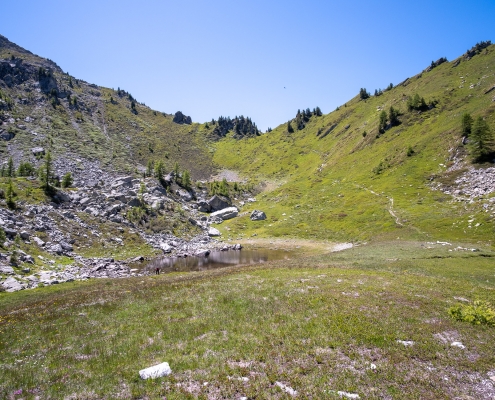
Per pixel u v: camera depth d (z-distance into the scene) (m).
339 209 105.69
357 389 10.84
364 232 81.69
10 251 50.03
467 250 45.72
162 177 152.38
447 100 143.75
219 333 16.53
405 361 12.66
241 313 19.45
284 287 25.52
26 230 60.09
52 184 89.31
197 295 24.94
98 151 193.88
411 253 46.56
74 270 53.62
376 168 123.38
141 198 108.12
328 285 25.08
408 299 20.55
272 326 16.91
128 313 21.47
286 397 10.41
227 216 131.62
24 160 148.25
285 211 125.88
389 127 153.38
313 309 19.20
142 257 70.31
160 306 22.56
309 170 185.00
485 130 88.69
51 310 24.59
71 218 75.25
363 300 20.30
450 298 21.41
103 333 17.84
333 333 15.38
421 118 142.25
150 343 15.86
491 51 174.25
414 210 81.44
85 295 30.66
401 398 10.30
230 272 39.75
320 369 12.23
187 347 14.95
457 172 90.81
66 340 17.14
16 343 17.12
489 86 133.00
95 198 91.88
